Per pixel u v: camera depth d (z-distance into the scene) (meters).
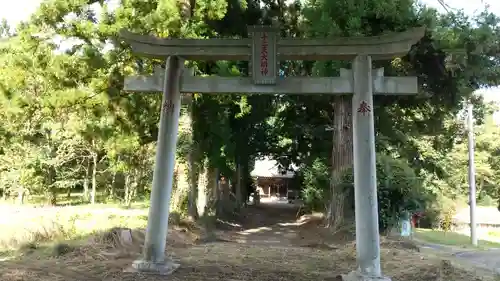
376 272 7.84
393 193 15.15
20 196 26.89
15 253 9.55
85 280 7.56
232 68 15.87
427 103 18.56
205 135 19.81
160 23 12.17
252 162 37.50
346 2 14.52
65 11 12.28
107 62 12.61
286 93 8.63
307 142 26.23
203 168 20.25
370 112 8.30
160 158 8.58
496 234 28.81
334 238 15.38
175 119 8.73
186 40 8.78
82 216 16.53
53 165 27.08
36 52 12.42
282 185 54.03
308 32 16.11
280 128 27.95
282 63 21.42
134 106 13.70
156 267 8.25
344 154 17.14
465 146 33.66
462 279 8.73
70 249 9.67
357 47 8.51
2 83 12.18
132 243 10.84
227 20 19.41
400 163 16.19
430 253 13.65
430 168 27.50
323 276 8.68
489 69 15.35
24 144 26.03
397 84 8.52
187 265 9.12
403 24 14.53
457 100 17.09
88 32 12.28
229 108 20.55
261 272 8.83
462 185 33.12
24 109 12.51
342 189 16.52
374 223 7.98
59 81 12.57
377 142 19.80
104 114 13.68
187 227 15.38
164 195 8.53
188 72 8.88
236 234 18.44
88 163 30.00
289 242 15.92
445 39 14.19
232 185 32.09
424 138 26.53
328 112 22.53
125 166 22.95
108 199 31.84
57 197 32.28
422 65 16.28
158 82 9.00
